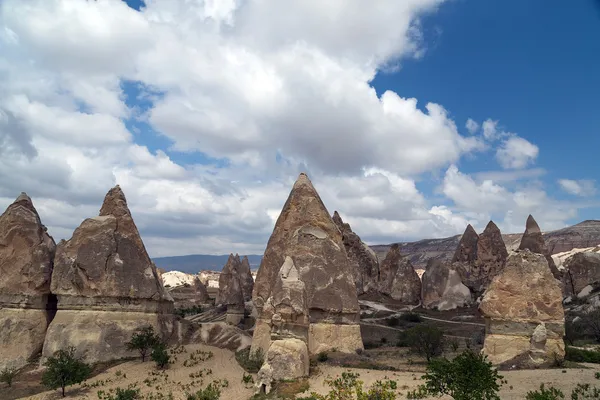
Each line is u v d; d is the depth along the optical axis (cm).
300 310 3434
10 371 3941
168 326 4903
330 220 4650
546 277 3397
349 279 4369
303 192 4800
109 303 4347
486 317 3491
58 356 3872
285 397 2836
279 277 3922
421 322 6203
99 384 3566
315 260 4347
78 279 4309
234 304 6625
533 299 3366
